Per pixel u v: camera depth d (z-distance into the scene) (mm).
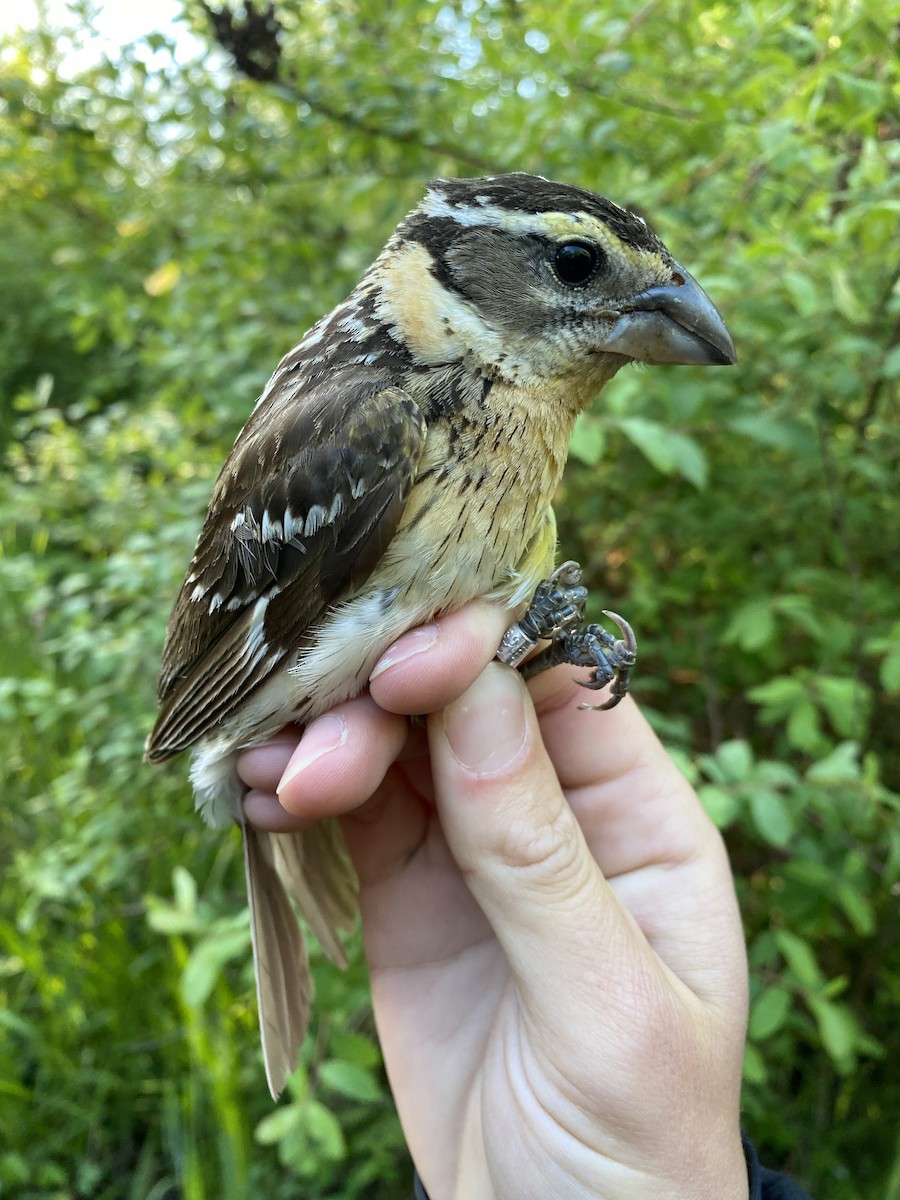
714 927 180
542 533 173
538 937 157
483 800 159
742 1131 176
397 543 162
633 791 192
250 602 177
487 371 169
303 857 222
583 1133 155
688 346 174
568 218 171
